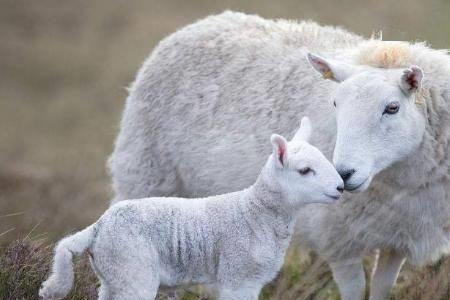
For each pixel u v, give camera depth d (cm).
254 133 1881
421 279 1819
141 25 5731
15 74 5200
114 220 1411
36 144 4156
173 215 1441
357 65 1656
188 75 2022
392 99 1561
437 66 1692
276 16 4834
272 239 1481
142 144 2062
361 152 1548
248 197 1474
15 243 1717
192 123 1988
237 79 1948
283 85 1877
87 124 4503
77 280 1673
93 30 5784
